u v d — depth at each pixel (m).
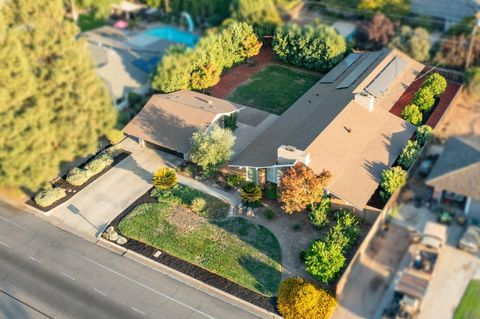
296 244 35.66
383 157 40.50
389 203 36.16
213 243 36.09
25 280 33.81
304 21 57.72
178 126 44.97
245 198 38.59
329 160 38.56
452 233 34.88
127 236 37.19
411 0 48.72
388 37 51.53
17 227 38.31
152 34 52.25
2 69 34.00
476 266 32.50
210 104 47.28
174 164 44.19
